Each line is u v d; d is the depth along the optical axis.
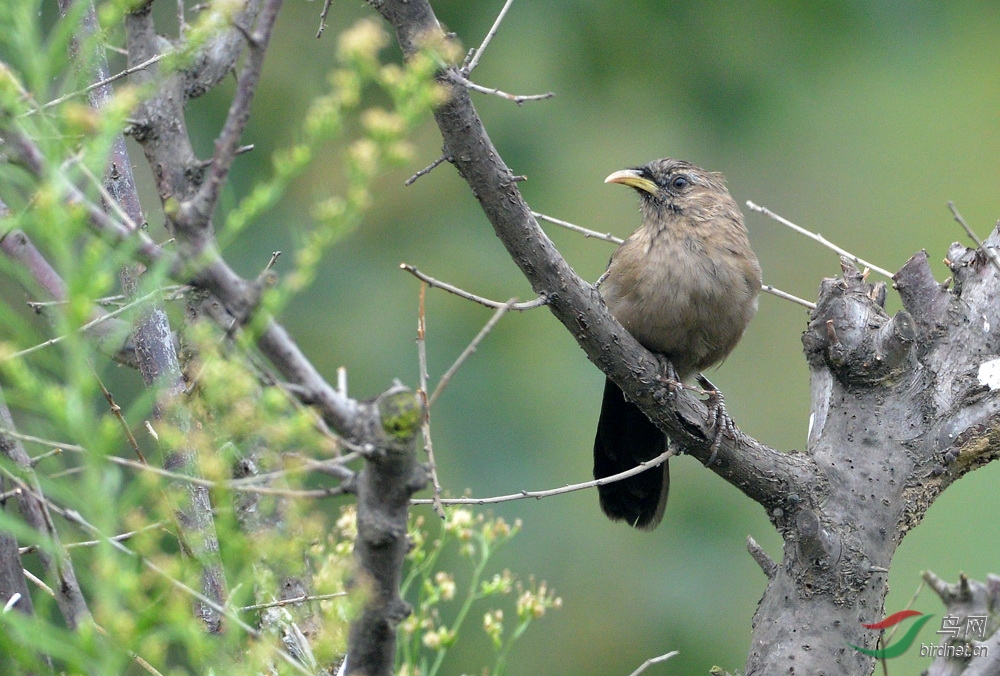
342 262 14.84
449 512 8.42
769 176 17.73
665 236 9.30
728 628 14.27
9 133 3.87
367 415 4.28
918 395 7.65
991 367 7.71
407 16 6.20
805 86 17.27
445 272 14.88
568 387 14.66
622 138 16.34
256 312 4.15
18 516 5.43
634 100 16.64
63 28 4.30
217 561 4.86
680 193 9.45
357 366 14.32
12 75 4.10
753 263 9.41
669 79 16.75
